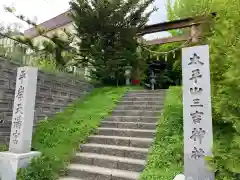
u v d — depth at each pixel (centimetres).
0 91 545
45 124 644
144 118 637
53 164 452
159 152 460
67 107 782
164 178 375
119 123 629
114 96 860
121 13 958
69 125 639
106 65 975
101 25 969
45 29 929
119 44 1015
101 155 502
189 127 345
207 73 346
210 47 412
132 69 1124
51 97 710
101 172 431
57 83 745
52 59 855
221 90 363
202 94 344
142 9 1009
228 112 327
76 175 447
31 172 404
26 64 642
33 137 569
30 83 475
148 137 545
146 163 438
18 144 448
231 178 268
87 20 953
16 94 478
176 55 1134
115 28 975
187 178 332
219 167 268
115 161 459
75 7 974
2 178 422
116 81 1105
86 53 1020
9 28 754
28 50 732
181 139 484
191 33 831
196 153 332
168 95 775
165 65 1453
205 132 332
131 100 811
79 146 542
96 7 949
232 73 314
